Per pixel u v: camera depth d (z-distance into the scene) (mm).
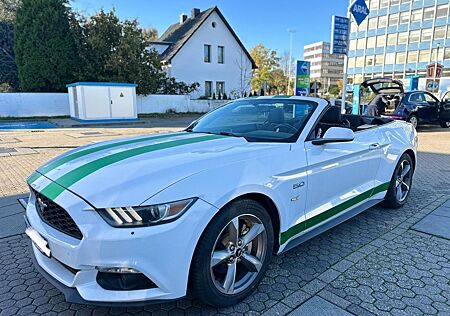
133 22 25250
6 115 21438
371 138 3648
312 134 2939
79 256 1854
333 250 3174
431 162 7242
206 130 3342
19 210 4285
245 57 35094
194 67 31516
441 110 13219
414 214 4129
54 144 10352
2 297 2469
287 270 2801
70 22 24406
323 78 91375
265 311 2264
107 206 1830
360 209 3604
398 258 3004
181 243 1919
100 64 24422
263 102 3539
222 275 2264
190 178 2010
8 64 28781
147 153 2354
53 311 2297
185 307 2316
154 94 26172
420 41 50406
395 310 2262
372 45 56188
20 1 25531
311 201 2822
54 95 22562
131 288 1901
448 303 2340
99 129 15664
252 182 2256
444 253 3100
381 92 11852
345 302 2354
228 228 2207
